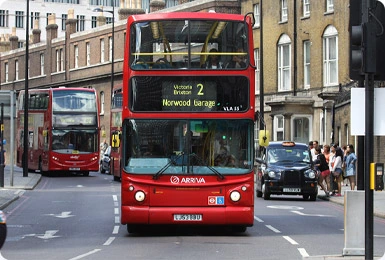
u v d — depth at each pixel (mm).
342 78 57656
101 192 41344
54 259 17250
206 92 21531
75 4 138750
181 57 21578
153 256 17719
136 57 21594
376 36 14945
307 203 35438
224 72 21562
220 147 21391
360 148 17016
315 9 60438
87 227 24766
